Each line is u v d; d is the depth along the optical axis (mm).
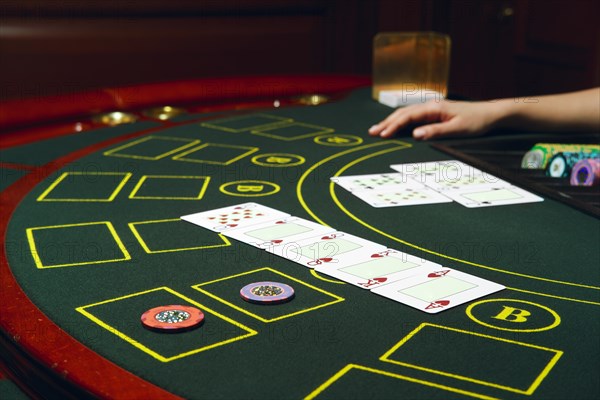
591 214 1724
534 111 2455
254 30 4906
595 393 978
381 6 5391
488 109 2434
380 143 2400
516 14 5699
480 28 5852
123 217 1690
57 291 1296
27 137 2457
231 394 971
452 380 1006
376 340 1114
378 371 1027
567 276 1379
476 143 2385
